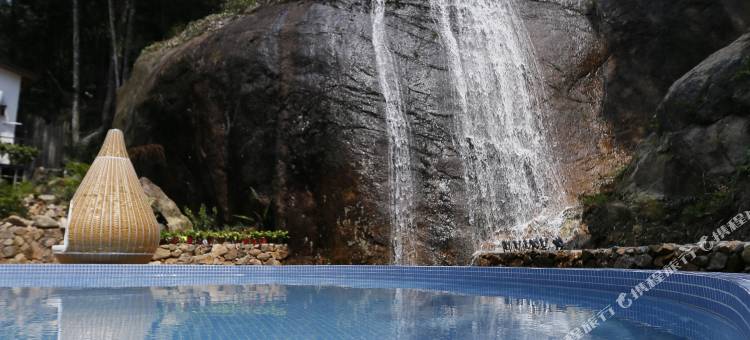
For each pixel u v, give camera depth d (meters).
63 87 30.73
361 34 14.19
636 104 14.49
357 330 4.80
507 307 6.19
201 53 14.90
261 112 13.82
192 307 6.31
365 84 13.55
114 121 17.53
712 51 13.95
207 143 14.44
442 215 12.76
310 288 8.77
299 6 14.99
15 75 23.36
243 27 14.86
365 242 12.36
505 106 15.01
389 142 13.14
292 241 12.95
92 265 9.45
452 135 13.72
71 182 14.96
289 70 13.83
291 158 13.37
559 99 14.78
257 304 6.62
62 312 5.82
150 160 15.59
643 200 10.82
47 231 12.41
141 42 29.11
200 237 12.45
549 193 13.66
